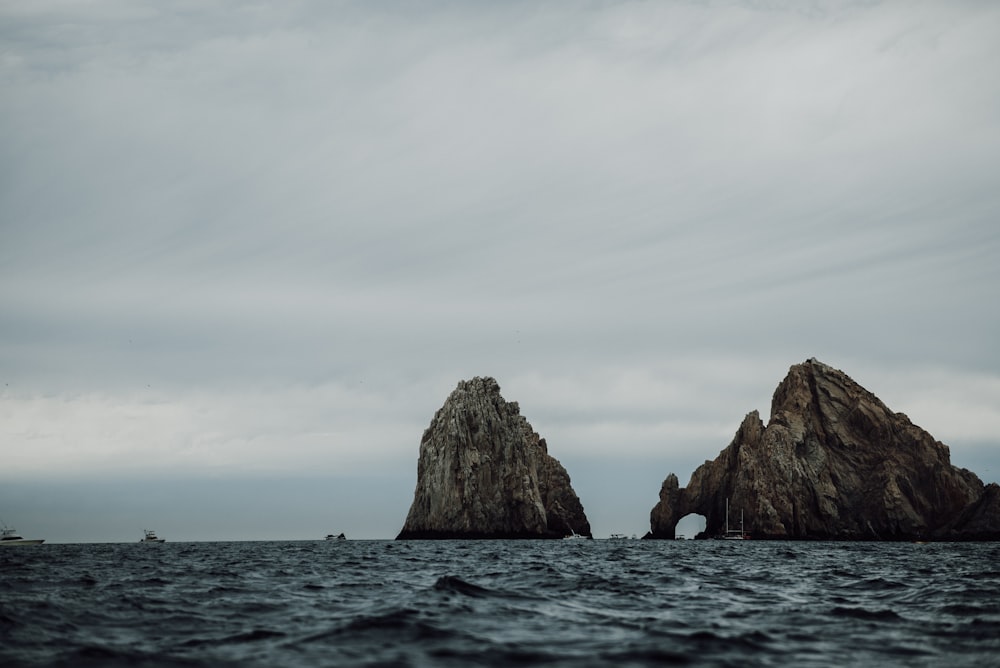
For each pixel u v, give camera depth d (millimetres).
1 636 25922
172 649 24000
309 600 37406
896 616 31484
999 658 23281
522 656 22703
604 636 26188
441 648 23828
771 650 24250
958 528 188375
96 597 38125
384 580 49625
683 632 27156
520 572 55812
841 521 196000
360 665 21484
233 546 152875
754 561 78000
